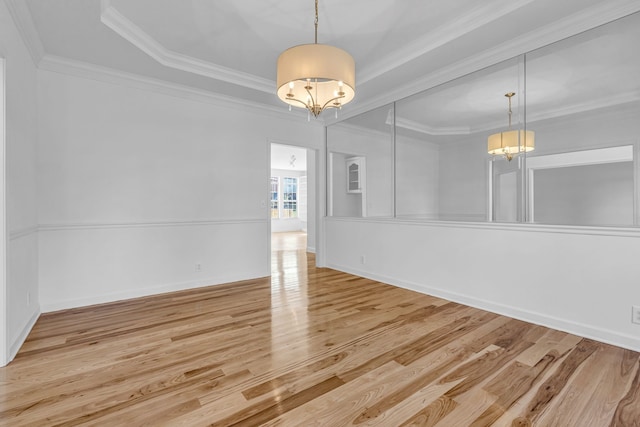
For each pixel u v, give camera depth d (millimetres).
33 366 1985
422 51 2922
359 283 4125
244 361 2049
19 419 1485
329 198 5168
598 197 2312
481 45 2777
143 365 1999
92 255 3240
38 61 2873
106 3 2348
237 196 4277
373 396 1666
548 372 1885
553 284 2551
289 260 5914
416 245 3713
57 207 3047
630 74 2162
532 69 2646
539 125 2621
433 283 3521
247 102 4281
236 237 4266
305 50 1962
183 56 3248
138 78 3443
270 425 1446
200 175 3959
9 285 2086
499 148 2900
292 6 2428
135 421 1475
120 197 3404
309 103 2564
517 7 2252
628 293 2174
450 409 1553
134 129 3486
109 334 2486
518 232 2771
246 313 2971
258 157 4473
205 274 4004
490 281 2990
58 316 2881
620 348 2182
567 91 2455
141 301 3348
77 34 2611
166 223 3705
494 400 1621
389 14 2525
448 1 2359
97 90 3264
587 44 2334
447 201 3357
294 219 12359
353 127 4605
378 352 2168
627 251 2178
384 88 3797
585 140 2375
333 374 1887
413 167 3703
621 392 1677
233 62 3412
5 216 1993
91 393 1697
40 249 2957
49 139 3000
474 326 2617
